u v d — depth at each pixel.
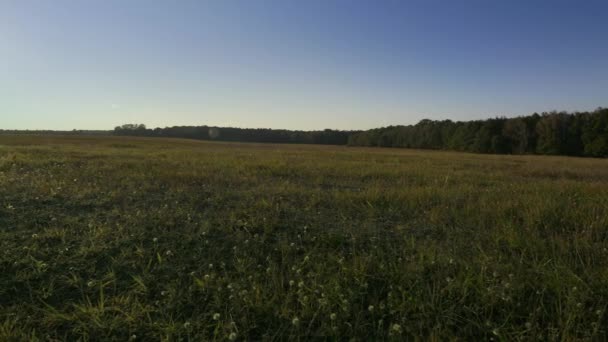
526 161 26.09
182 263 3.47
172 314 2.66
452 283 3.04
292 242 4.09
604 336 2.35
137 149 27.06
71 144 35.03
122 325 2.52
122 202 5.81
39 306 2.71
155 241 3.90
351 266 3.41
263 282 3.16
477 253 3.76
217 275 3.26
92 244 3.73
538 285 3.03
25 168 10.13
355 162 17.33
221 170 11.13
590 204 5.91
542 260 3.52
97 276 3.19
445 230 4.67
